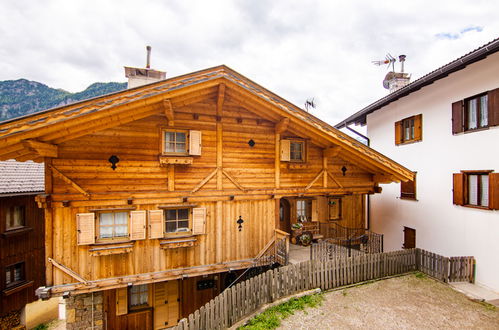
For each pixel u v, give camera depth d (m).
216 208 8.70
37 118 6.08
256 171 9.24
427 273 9.24
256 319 6.39
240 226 8.98
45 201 6.76
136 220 7.54
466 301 7.53
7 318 11.38
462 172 9.64
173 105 7.93
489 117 8.67
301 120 8.73
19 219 11.84
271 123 9.52
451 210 10.21
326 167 10.31
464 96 9.62
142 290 9.83
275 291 7.21
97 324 8.30
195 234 8.19
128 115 7.34
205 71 7.66
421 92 11.68
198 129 8.50
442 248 10.58
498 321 6.57
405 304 7.29
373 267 8.83
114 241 7.45
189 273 8.20
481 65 8.96
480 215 9.06
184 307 10.33
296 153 10.10
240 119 9.02
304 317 6.56
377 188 11.01
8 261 11.28
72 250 7.11
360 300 7.46
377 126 14.83
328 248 10.98
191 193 8.30
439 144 10.74
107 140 7.50
